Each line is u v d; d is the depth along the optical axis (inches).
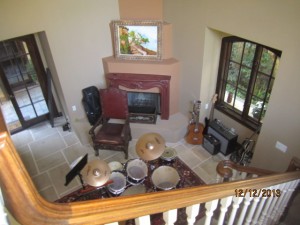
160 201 44.8
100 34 219.6
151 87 225.0
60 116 274.2
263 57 182.9
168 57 229.6
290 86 145.2
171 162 195.3
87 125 241.8
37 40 227.9
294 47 135.0
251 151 209.9
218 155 224.5
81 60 221.0
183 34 208.7
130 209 40.2
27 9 180.5
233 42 199.0
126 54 227.5
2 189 26.8
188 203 49.6
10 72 227.6
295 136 154.5
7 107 256.7
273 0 136.1
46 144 241.3
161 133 234.7
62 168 216.2
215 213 100.9
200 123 235.1
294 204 120.5
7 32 179.5
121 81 225.6
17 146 240.1
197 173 209.6
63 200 189.5
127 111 221.6
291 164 113.5
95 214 35.8
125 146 214.8
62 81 220.2
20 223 30.0
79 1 198.2
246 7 151.3
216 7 170.7
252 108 205.8
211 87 224.1
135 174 175.5
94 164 138.9
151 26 212.8
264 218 93.1
